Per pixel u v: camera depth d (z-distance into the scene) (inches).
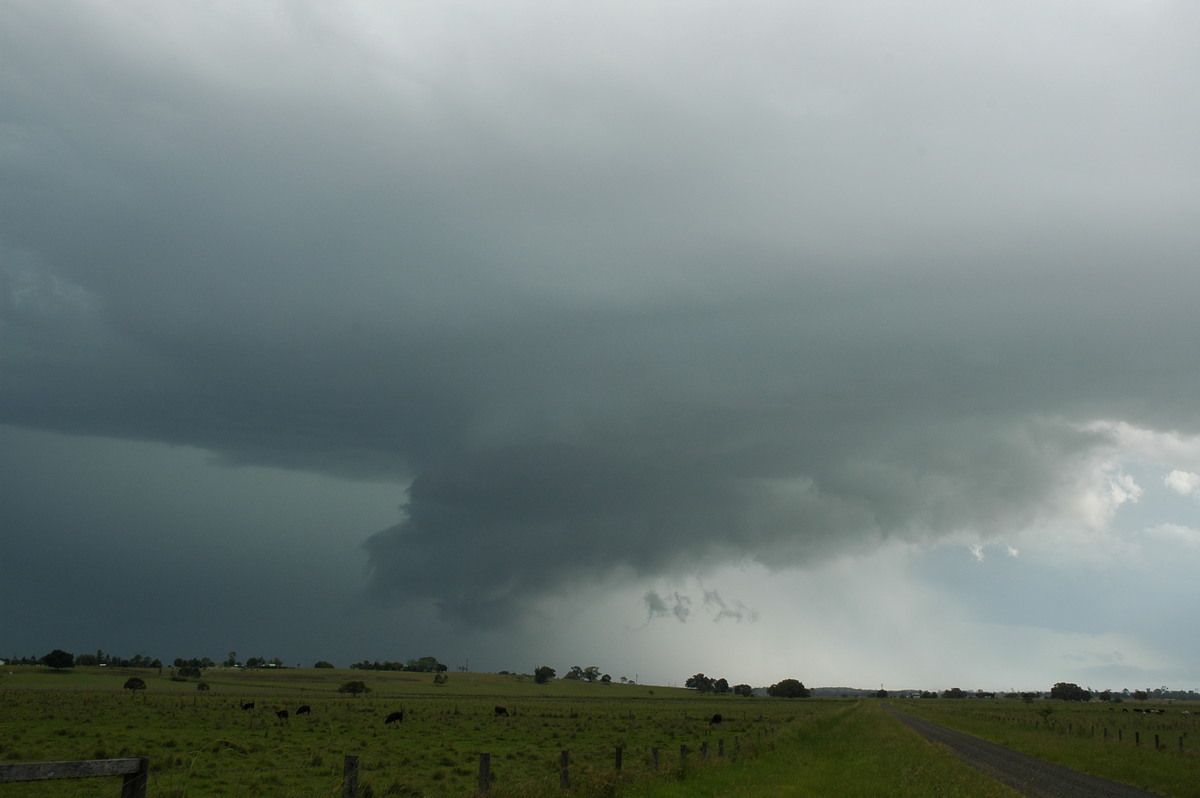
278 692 5531.5
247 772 1154.0
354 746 1663.4
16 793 863.7
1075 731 2447.1
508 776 1187.9
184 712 2677.2
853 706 5226.4
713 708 5113.2
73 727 1913.1
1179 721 3567.9
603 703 5871.1
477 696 6407.5
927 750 1429.6
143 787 320.8
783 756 1238.3
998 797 839.7
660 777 876.0
